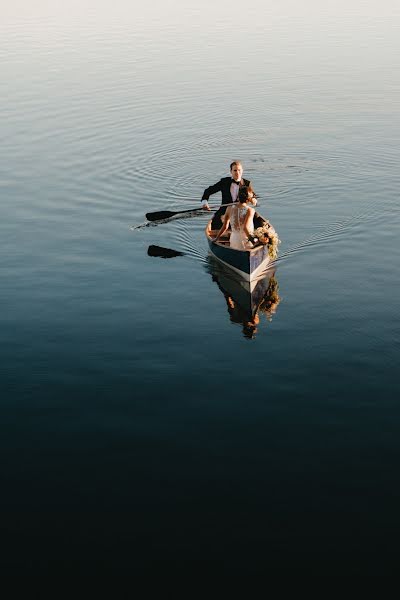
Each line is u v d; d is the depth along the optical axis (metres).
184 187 14.31
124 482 6.23
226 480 6.22
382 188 13.77
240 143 16.83
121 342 8.67
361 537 5.53
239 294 9.88
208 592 5.09
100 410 7.29
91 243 11.84
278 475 6.26
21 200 13.83
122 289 10.14
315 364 8.01
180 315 9.33
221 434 6.86
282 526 5.67
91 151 16.53
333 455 6.50
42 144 17.19
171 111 19.53
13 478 6.30
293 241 11.52
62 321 9.25
